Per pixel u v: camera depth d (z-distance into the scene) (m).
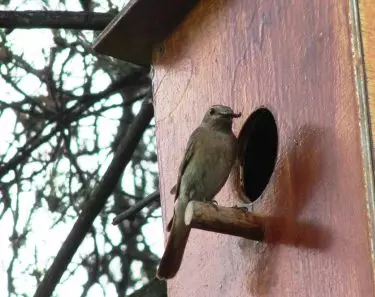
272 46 9.71
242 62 10.14
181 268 10.54
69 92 13.65
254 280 9.46
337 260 8.38
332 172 8.61
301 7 9.34
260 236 9.41
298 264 8.88
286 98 9.42
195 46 10.90
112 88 13.34
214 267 10.09
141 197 13.73
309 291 8.69
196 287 10.28
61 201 13.44
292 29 9.45
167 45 11.35
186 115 10.87
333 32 8.84
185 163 10.29
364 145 8.29
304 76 9.18
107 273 13.36
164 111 11.26
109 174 11.93
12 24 11.55
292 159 9.17
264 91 9.78
